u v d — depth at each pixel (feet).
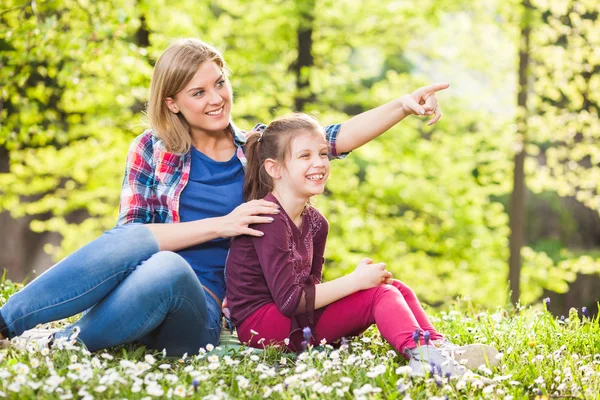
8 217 50.24
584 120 37.45
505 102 38.78
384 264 9.86
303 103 37.63
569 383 8.79
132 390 7.77
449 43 38.40
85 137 38.50
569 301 50.70
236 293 10.19
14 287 14.11
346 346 9.54
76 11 27.04
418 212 44.68
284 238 9.87
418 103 11.41
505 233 43.65
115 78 30.22
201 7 35.94
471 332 11.58
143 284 9.09
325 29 38.50
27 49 23.53
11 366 8.18
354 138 11.43
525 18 33.83
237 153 11.12
